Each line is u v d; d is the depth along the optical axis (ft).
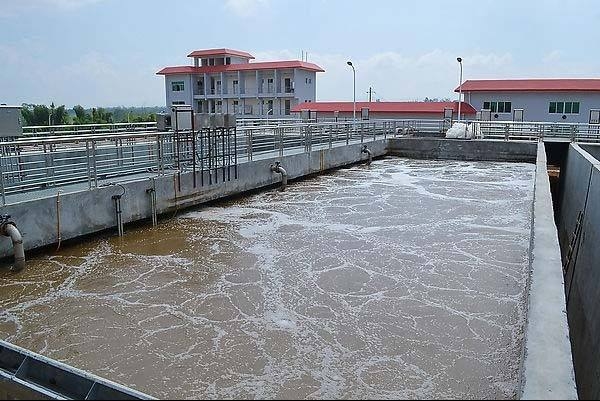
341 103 120.88
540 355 10.30
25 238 25.08
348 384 14.74
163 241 29.19
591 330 20.45
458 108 98.17
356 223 33.78
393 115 112.06
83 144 45.32
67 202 27.09
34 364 12.80
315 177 55.06
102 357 16.35
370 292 21.63
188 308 20.07
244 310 19.89
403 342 17.24
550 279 13.92
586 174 32.91
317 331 18.10
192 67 136.15
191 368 15.65
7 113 28.07
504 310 19.75
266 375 15.24
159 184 33.27
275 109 129.80
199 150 38.47
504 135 76.59
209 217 35.19
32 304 20.44
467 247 28.19
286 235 30.66
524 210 37.83
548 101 103.35
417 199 42.22
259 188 45.11
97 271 24.14
